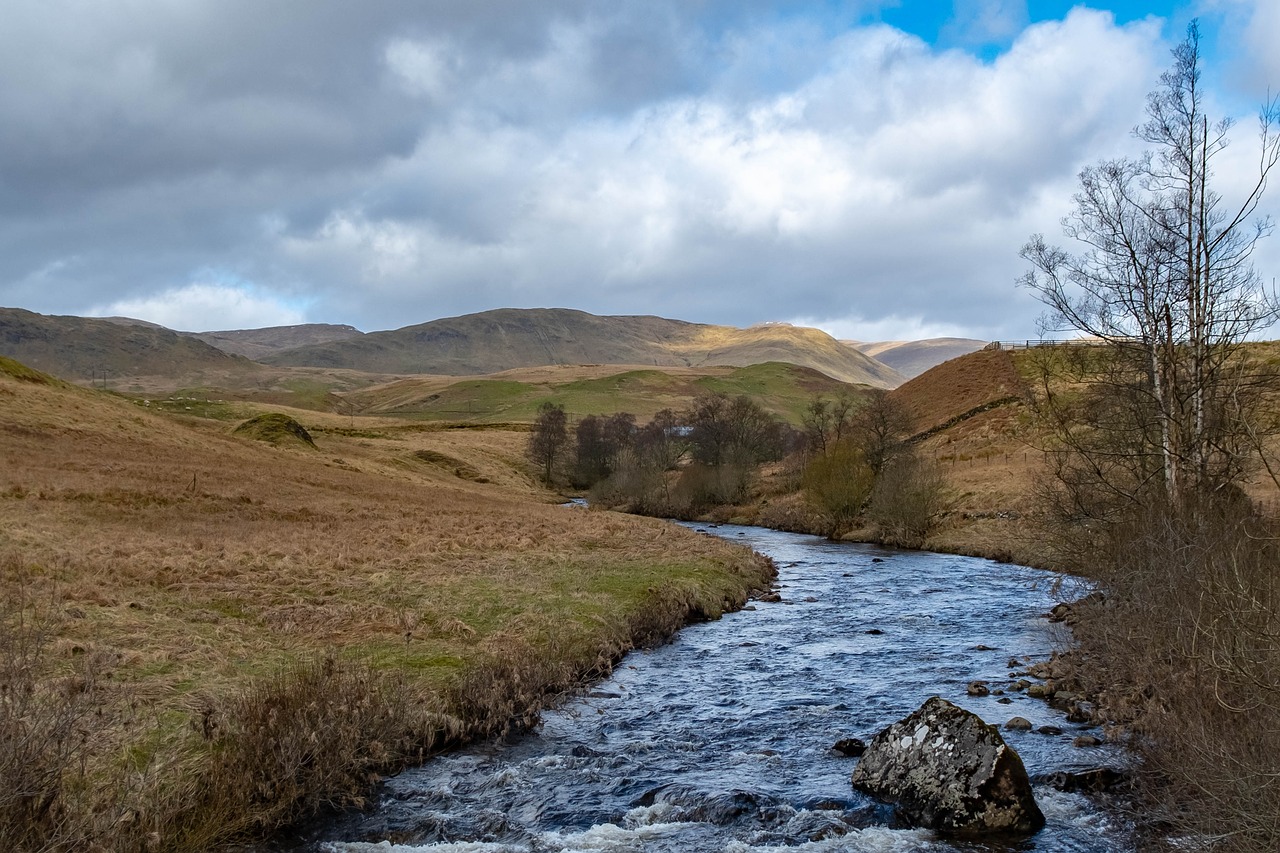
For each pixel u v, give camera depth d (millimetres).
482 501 62000
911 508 51500
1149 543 16609
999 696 16688
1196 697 11453
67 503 31453
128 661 13977
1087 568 22578
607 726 15031
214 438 66562
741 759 13297
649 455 108125
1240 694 10797
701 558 33719
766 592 31969
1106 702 15047
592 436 119438
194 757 10844
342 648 16641
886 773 11820
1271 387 19375
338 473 63531
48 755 8906
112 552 23391
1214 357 20406
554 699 16281
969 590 32281
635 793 11883
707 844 10305
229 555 25047
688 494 82938
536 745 13875
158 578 21000
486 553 30953
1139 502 20406
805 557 45062
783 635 23516
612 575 27766
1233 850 8680
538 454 120438
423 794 11703
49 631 13617
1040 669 18469
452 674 15484
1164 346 20969
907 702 16594
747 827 10773
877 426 69000
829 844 10273
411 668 15672
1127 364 21969
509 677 15422
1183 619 13133
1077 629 21141
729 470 83875
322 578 23328
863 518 58000
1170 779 10992
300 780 10984
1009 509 50594
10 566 19641
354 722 12023
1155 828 10242
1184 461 19859
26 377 66812
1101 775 11914
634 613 22781
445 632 18469
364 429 143875
